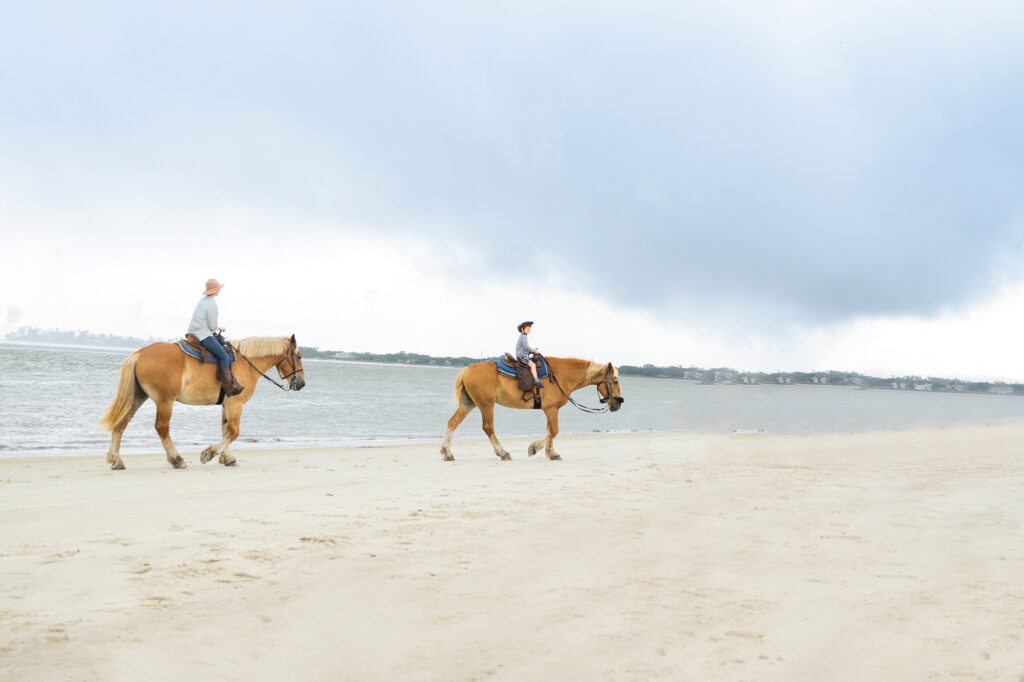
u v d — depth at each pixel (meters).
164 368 12.80
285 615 4.55
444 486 11.01
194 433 22.23
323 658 3.89
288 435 23.80
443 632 4.34
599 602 4.97
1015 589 5.39
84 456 15.61
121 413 12.66
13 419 23.52
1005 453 18.69
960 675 3.79
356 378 105.06
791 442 22.58
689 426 35.81
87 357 115.31
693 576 5.67
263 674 3.65
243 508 8.59
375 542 6.68
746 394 119.06
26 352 113.50
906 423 40.00
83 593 4.89
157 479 11.45
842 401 96.56
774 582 5.52
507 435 26.66
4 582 5.11
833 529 7.53
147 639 4.06
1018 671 3.85
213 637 4.13
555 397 16.14
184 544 6.43
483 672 3.75
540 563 6.01
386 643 4.14
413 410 40.44
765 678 3.73
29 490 9.93
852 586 5.43
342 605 4.79
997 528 7.64
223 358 13.22
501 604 4.90
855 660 3.99
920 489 10.70
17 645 3.90
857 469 13.91
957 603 5.04
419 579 5.45
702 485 11.16
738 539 7.01
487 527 7.50
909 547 6.72
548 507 8.86
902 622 4.63
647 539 6.96
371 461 15.48
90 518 7.73
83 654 3.80
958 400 127.25
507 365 15.89
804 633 4.41
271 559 5.94
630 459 16.41
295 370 14.41
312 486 10.88
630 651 4.08
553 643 4.19
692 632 4.41
